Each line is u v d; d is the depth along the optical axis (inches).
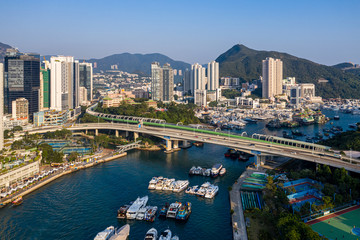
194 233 7854.3
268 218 7652.6
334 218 7785.4
